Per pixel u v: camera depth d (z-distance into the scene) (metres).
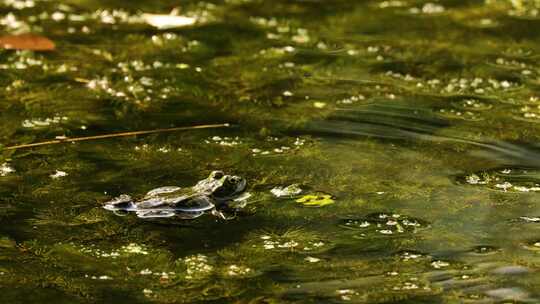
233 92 8.61
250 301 5.05
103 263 5.48
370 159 7.02
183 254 5.59
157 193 6.29
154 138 7.41
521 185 6.57
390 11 11.51
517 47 10.10
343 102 8.33
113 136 7.45
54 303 5.02
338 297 5.10
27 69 9.17
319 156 7.07
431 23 10.99
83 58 9.57
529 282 5.25
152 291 5.16
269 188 6.51
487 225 5.96
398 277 5.32
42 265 5.44
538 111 8.14
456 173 6.77
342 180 6.64
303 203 6.28
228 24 10.91
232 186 6.40
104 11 11.37
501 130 7.65
